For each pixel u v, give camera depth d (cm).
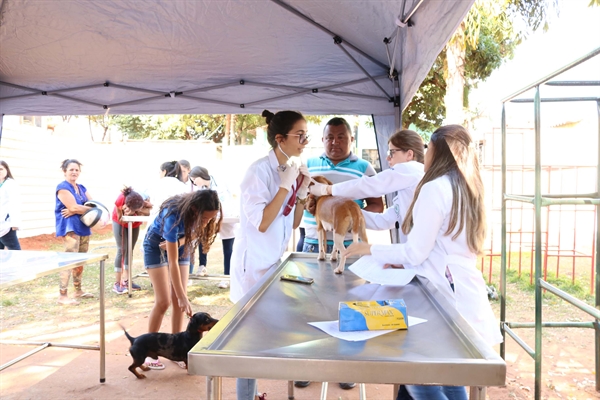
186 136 2283
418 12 257
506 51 1073
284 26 335
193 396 303
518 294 609
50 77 423
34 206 1059
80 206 521
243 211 226
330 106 454
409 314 144
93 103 470
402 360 102
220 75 425
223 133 2272
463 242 177
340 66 405
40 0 302
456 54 812
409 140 256
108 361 363
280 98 457
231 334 121
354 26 321
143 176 1330
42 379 329
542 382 331
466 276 175
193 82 441
